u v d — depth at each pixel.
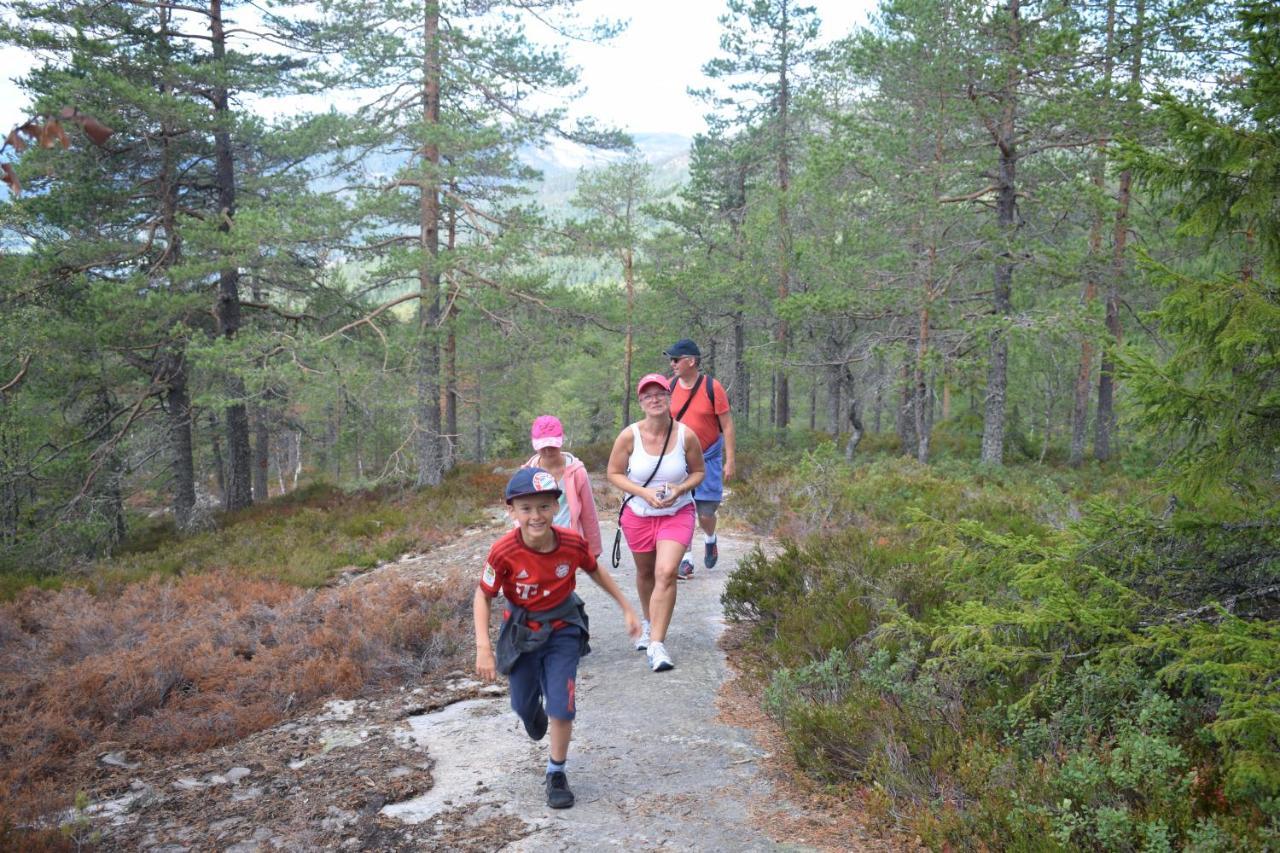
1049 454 26.08
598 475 18.52
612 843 3.88
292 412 26.28
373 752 5.08
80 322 17.02
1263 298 3.90
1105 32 15.17
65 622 8.75
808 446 25.20
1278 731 3.00
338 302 20.23
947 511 10.55
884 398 28.83
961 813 3.70
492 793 4.44
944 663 4.83
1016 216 18.05
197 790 4.71
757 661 6.17
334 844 4.02
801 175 22.91
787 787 4.39
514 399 41.03
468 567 10.73
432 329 17.22
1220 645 3.59
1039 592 4.46
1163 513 4.93
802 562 7.49
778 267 23.92
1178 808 3.30
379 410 17.59
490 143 17.08
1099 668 4.04
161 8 17.86
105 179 18.06
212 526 18.12
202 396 16.58
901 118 17.61
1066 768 3.61
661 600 6.02
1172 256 15.13
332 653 6.70
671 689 5.82
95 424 19.41
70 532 16.14
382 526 14.59
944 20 15.63
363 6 17.80
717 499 8.16
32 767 5.04
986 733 4.23
